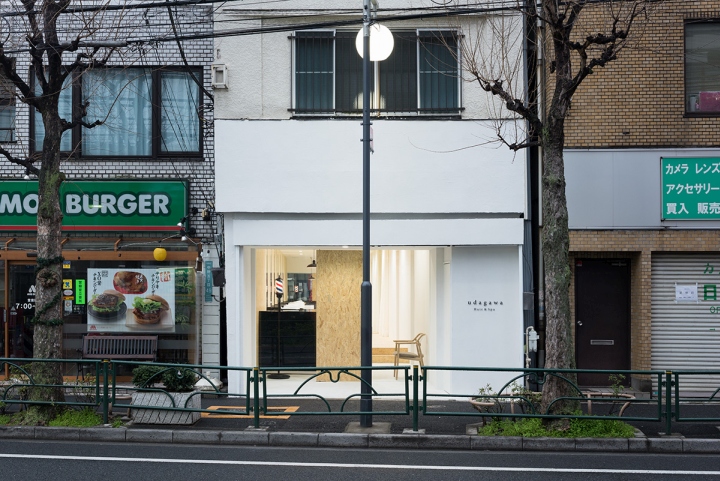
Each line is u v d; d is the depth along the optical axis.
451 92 14.41
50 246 11.01
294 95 14.38
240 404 13.09
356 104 14.45
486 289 13.87
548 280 10.54
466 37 14.21
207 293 14.68
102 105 15.05
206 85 14.91
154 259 14.53
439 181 13.98
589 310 14.33
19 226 14.77
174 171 14.92
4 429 10.34
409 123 14.04
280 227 13.88
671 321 13.88
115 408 11.41
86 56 11.38
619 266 14.34
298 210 14.04
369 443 10.02
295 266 21.78
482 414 10.04
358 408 12.67
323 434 10.09
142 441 10.24
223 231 14.62
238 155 14.08
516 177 13.93
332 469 8.48
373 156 14.05
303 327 16.08
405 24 14.47
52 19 10.97
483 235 13.62
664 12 13.83
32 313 14.78
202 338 14.67
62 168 14.90
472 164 13.98
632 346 14.11
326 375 15.71
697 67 14.02
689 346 13.82
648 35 13.84
